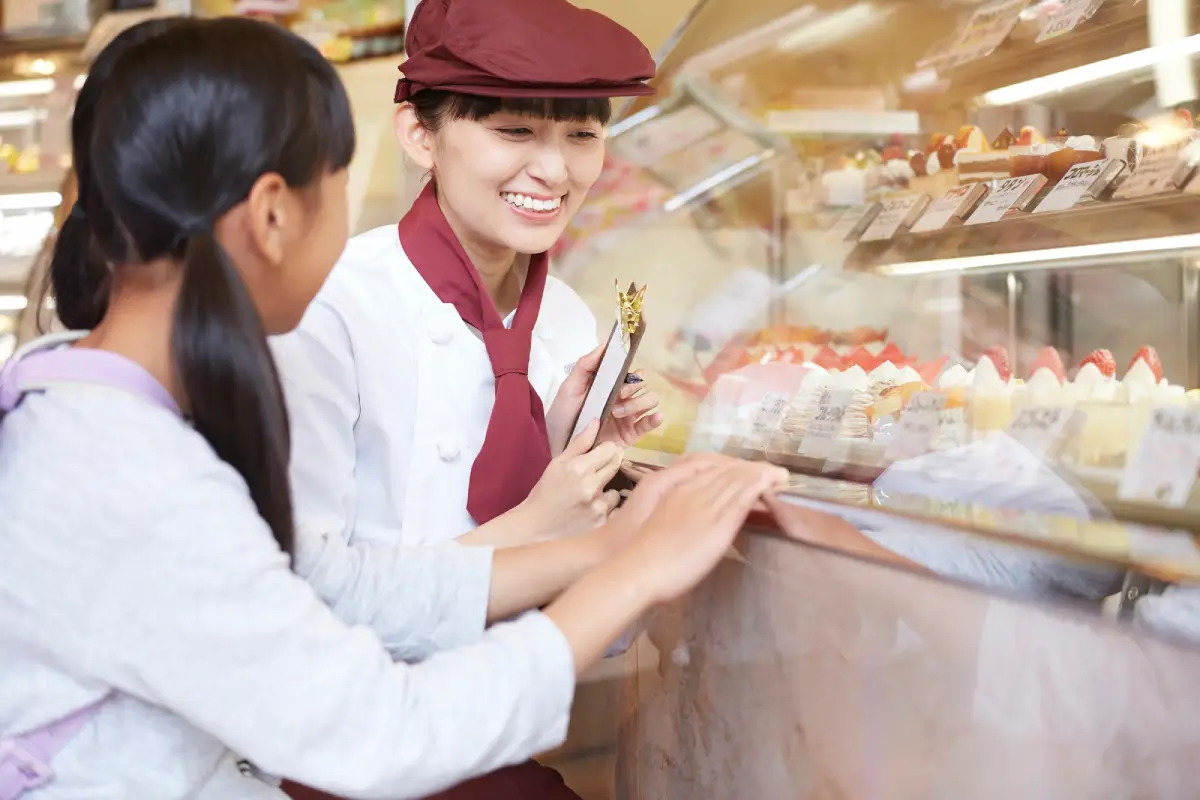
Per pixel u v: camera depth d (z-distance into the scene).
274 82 0.80
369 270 1.40
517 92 1.28
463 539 1.18
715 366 1.61
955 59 1.62
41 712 0.82
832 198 1.75
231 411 0.80
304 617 0.80
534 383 1.56
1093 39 1.40
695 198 1.87
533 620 0.90
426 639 1.02
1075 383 1.01
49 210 3.03
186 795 0.86
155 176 0.78
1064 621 0.74
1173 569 0.67
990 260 1.47
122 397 0.82
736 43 1.91
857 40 1.74
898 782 0.89
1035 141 1.47
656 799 1.36
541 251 1.40
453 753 0.82
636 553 0.94
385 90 3.19
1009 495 0.85
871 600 0.91
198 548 0.78
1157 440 0.77
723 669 1.16
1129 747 0.70
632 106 2.04
